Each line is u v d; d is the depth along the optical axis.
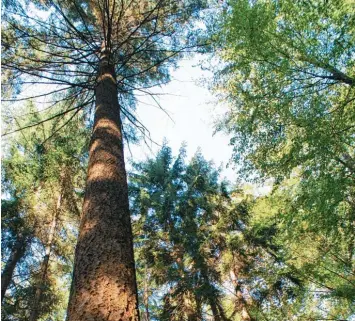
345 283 7.72
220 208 14.00
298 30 5.06
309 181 5.48
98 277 2.41
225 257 12.51
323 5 4.64
